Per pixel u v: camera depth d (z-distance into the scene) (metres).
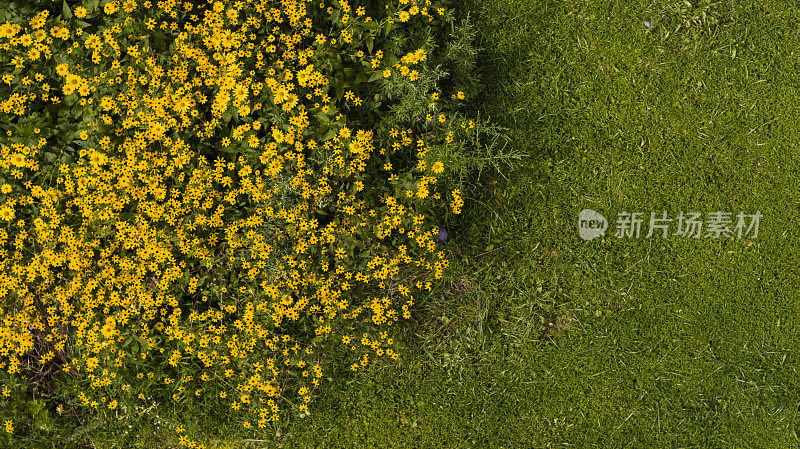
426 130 2.98
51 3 2.82
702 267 3.35
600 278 3.37
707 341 3.35
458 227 3.34
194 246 2.73
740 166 3.37
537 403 3.36
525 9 3.38
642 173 3.37
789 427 3.32
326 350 3.08
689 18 3.35
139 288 2.70
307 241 2.77
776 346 3.36
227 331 2.91
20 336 2.75
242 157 2.73
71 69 2.65
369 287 3.11
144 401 3.13
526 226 3.37
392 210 2.76
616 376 3.37
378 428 3.34
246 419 3.17
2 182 2.72
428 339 3.32
